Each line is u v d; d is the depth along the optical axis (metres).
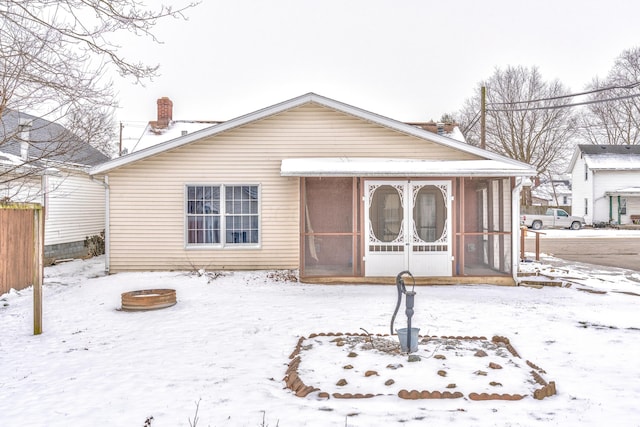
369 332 7.06
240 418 4.14
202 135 12.66
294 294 10.23
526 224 34.66
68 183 16.48
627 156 38.53
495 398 4.52
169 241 12.87
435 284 11.58
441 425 3.97
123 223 12.84
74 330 7.48
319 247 12.52
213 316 8.24
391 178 11.64
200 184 12.91
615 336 6.86
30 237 11.45
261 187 12.98
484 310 8.57
